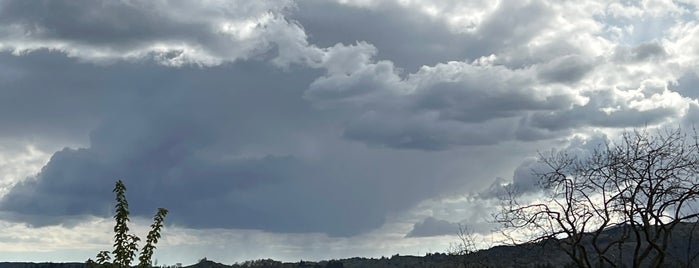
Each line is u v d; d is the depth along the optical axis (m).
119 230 22.25
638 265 20.41
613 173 20.98
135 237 22.45
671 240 21.64
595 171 21.48
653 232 21.91
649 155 20.78
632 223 20.42
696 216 20.09
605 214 20.78
